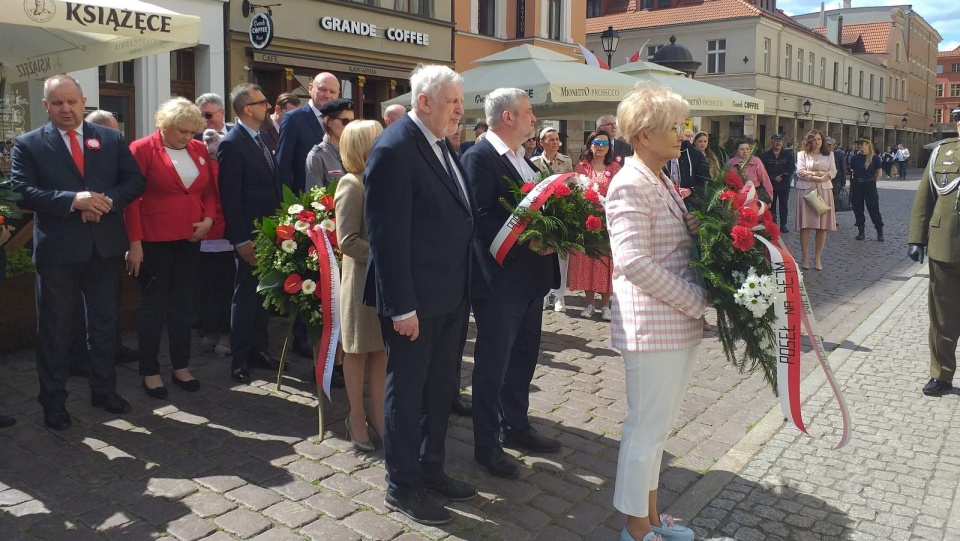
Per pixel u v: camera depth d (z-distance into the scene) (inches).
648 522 122.9
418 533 129.6
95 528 128.8
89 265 173.6
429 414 140.2
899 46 2289.6
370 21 622.8
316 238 163.9
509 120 151.4
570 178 147.1
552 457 162.7
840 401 120.2
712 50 1379.2
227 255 229.0
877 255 461.7
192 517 132.7
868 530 134.1
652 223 114.5
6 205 161.3
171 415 180.9
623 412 190.5
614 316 120.0
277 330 261.1
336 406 189.0
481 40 776.3
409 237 125.2
